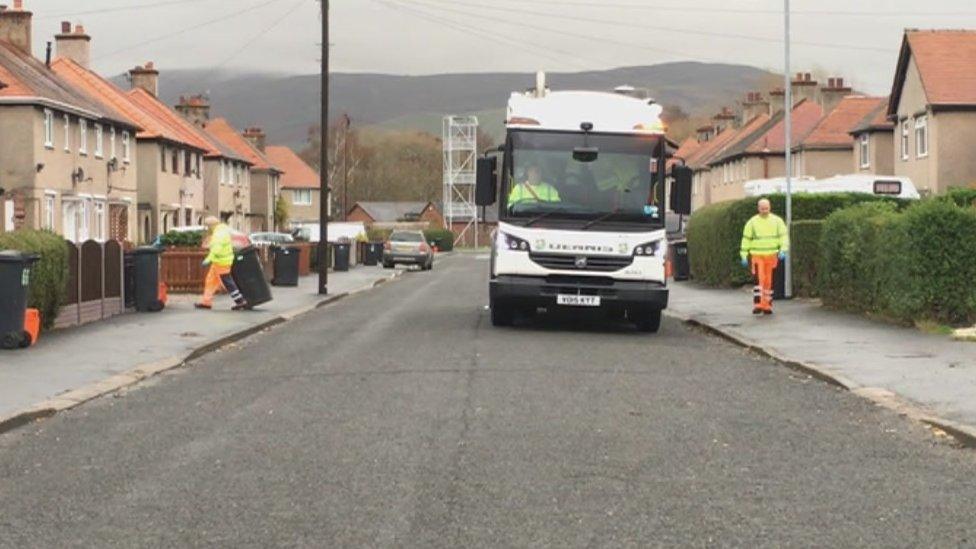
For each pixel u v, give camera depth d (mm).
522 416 11719
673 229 21297
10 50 53500
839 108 69000
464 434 10727
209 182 78812
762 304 23500
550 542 7168
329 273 53406
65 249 20609
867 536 7316
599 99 20781
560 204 20172
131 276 25594
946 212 19312
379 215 146625
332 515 7836
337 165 138250
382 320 24344
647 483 8781
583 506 8062
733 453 9945
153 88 77812
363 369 15641
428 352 17594
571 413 11914
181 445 10398
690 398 13039
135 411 12516
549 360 16500
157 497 8406
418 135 167875
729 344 19188
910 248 19516
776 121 75625
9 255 17453
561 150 20234
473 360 16484
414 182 158125
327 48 36562
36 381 14484
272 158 114000
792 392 13617
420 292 36438
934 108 48875
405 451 9953
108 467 9508
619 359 16750
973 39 51406
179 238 43031
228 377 15289
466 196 114625
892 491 8547
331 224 81688
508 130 20344
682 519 7719
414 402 12641
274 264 40344
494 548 7039
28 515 7938
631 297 20109
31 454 10141
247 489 8617
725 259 34281
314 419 11641
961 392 13000
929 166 49656
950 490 8578
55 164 49781
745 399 13039
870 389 13398
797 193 34312
